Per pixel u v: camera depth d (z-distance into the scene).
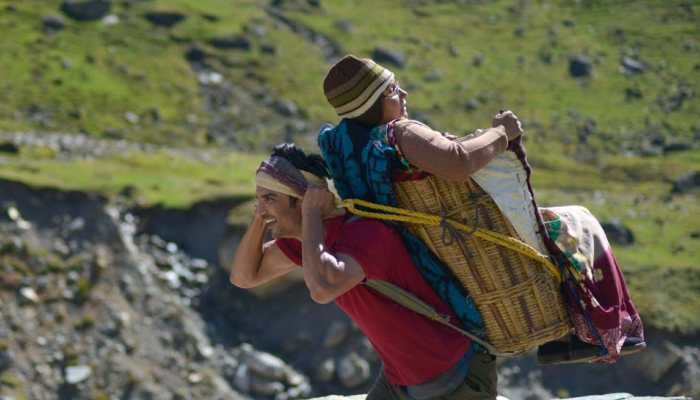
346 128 6.19
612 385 38.31
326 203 6.09
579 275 6.22
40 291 37.69
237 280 6.93
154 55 66.75
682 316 40.38
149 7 72.00
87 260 39.25
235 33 70.88
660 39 78.62
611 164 61.19
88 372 35.69
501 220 6.07
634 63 74.94
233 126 61.44
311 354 38.94
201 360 37.69
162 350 37.50
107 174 45.59
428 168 5.85
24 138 51.88
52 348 36.16
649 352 38.97
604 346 6.32
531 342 6.28
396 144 5.94
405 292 6.15
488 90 70.81
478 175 6.00
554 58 75.88
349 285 5.94
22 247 38.69
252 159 54.22
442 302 6.26
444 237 6.07
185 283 40.47
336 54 72.44
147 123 59.22
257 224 6.71
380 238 6.02
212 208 43.16
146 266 40.25
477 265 6.12
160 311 38.81
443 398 6.32
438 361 6.26
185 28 70.62
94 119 57.78
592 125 66.75
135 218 42.28
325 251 5.95
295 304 40.16
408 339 6.27
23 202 40.34
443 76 71.88
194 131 59.69
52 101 58.62
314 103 65.69
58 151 50.22
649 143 64.56
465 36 78.81
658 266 44.00
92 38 67.06
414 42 76.38
